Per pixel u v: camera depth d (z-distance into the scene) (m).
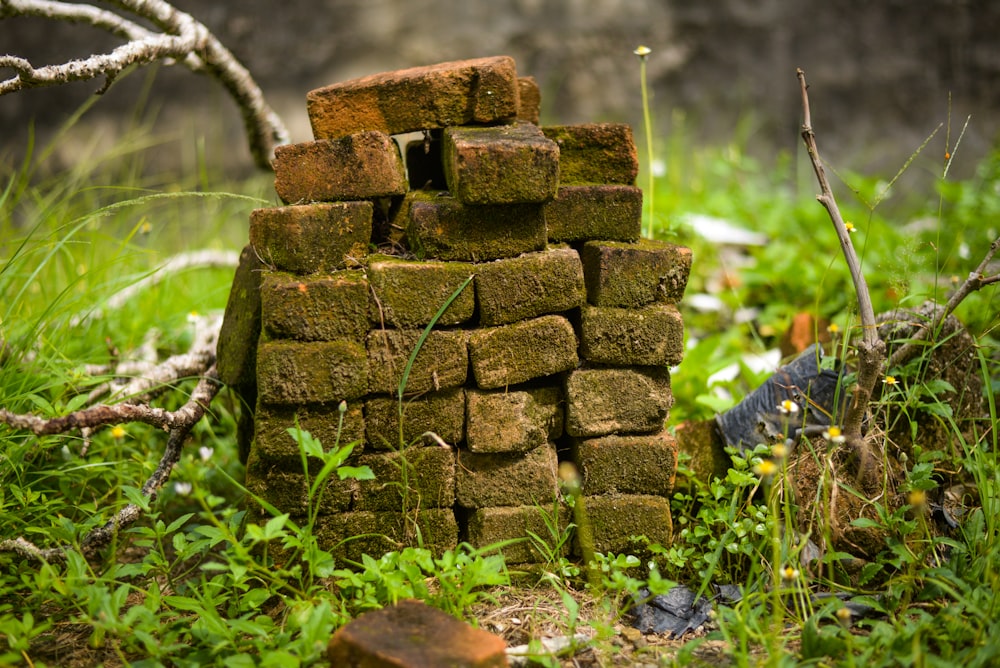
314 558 1.36
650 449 1.47
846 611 1.30
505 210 1.42
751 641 1.36
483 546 1.46
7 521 1.49
